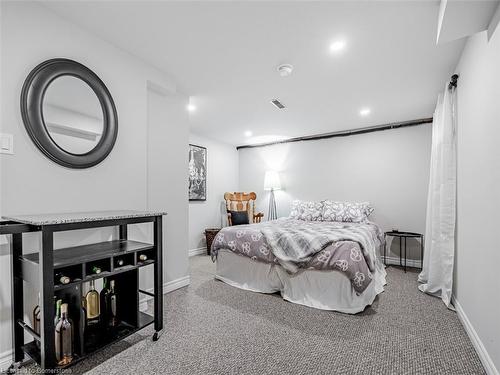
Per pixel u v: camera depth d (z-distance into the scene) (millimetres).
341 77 2625
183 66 2439
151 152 2621
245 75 2604
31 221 1280
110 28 1903
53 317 1302
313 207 4398
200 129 4559
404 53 2174
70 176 1819
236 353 1657
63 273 1408
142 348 1714
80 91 1856
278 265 2711
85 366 1527
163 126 2744
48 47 1709
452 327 1996
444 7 1403
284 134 4887
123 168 2174
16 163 1552
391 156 4203
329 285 2387
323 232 2740
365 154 4430
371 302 2375
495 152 1444
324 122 4137
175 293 2748
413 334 1892
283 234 2727
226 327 2000
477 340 1686
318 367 1518
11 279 1513
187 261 3014
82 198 1886
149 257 1862
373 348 1712
